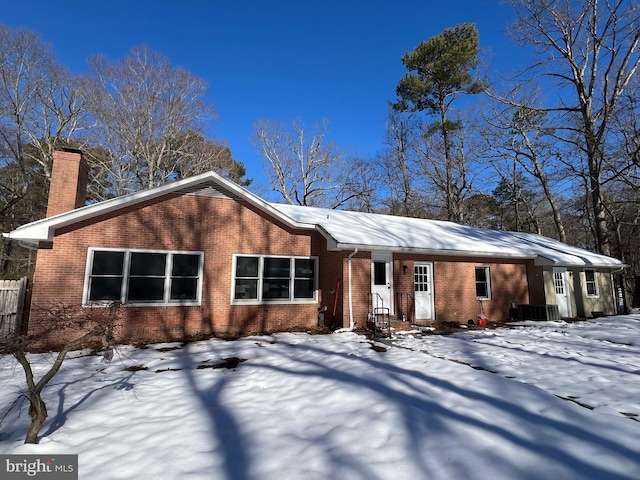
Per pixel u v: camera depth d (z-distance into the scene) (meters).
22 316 9.88
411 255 13.37
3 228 23.41
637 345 9.30
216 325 10.94
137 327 10.00
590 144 19.59
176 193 10.92
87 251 9.75
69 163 10.54
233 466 3.46
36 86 25.19
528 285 15.86
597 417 4.43
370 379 6.06
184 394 5.56
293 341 9.76
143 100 27.66
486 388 5.53
